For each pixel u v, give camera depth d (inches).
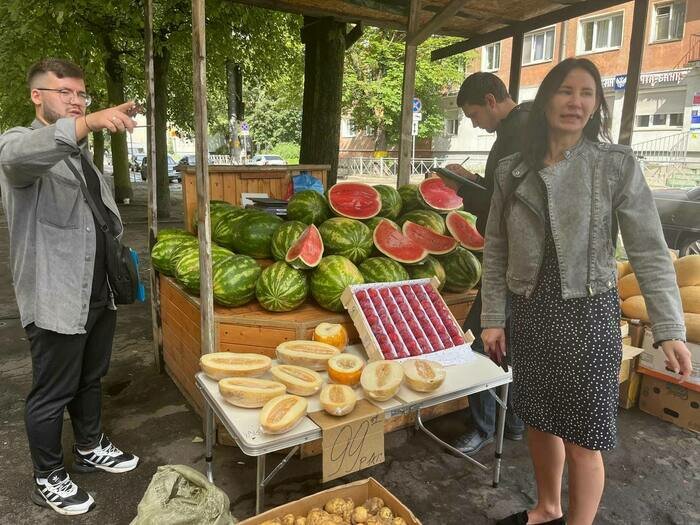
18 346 176.9
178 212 509.7
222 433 118.2
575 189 71.8
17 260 88.8
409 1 178.7
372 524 73.3
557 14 172.4
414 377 87.1
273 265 116.0
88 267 91.0
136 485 105.3
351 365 89.8
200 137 101.7
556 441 86.0
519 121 103.8
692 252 248.4
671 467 115.3
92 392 106.0
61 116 87.0
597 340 73.0
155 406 136.2
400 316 105.9
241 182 171.6
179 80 512.1
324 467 76.7
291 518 74.9
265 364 90.2
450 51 209.5
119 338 184.2
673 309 68.0
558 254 73.0
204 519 68.4
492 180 111.8
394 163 1014.4
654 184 620.4
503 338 85.6
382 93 874.1
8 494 101.8
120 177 553.6
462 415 135.7
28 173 78.8
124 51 400.8
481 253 137.4
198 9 96.7
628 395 140.7
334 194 136.6
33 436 94.1
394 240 126.3
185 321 131.2
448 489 106.3
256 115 1407.5
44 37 285.0
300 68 444.1
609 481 110.0
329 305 113.5
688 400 130.8
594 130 73.9
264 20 346.9
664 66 692.1
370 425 80.2
